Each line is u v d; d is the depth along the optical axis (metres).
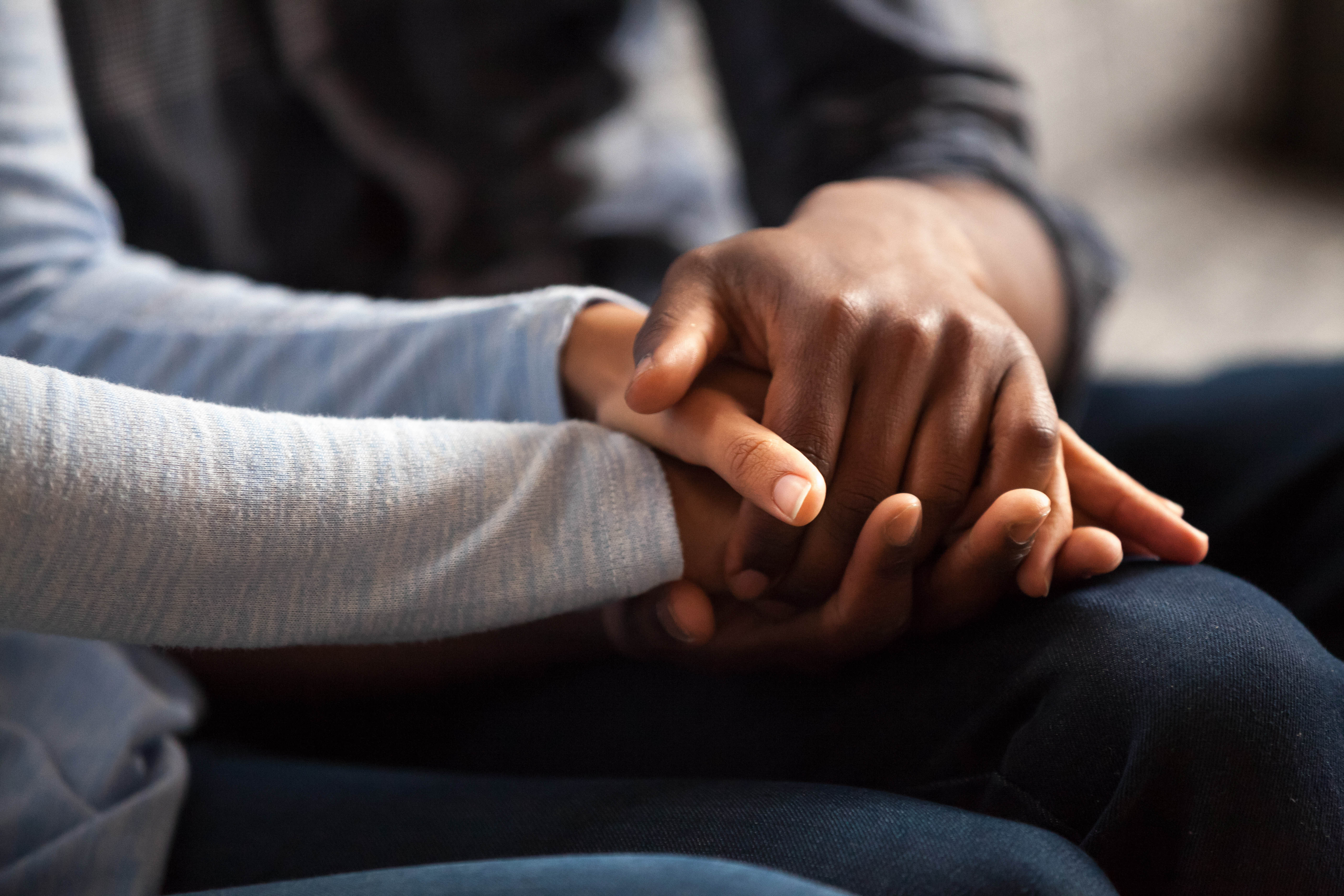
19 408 0.93
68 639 1.14
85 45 1.38
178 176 1.46
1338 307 2.56
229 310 1.17
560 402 1.08
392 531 0.99
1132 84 3.33
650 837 1.00
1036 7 2.93
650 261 1.54
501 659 1.15
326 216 1.47
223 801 1.11
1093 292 1.30
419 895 0.93
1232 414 1.31
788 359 1.01
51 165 1.24
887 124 1.37
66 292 1.19
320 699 1.19
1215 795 0.97
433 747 1.18
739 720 1.09
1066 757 0.99
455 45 1.39
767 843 0.98
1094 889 0.94
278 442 0.98
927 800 1.04
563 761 1.13
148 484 0.95
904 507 0.98
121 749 1.09
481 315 1.11
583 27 1.49
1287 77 3.86
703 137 1.95
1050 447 1.01
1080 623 1.00
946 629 1.04
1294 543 1.23
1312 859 0.96
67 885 1.04
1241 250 2.90
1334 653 1.18
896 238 1.09
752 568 1.02
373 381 1.12
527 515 1.02
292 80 1.39
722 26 1.56
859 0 1.41
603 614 1.12
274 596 0.98
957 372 1.02
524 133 1.44
